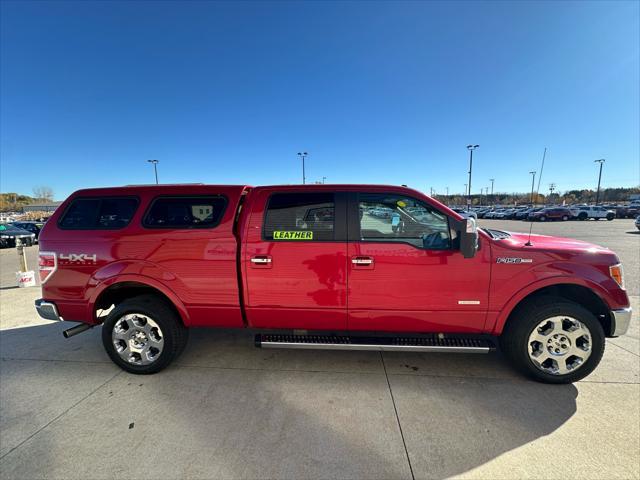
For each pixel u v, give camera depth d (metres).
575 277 2.88
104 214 3.32
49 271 3.35
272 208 3.10
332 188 3.10
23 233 17.11
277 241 3.05
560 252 2.92
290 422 2.52
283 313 3.14
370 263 2.96
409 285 2.97
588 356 2.89
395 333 3.31
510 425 2.47
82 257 3.28
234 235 3.09
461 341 3.07
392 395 2.86
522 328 2.94
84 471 2.09
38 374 3.28
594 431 2.40
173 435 2.39
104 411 2.67
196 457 2.19
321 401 2.78
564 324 2.92
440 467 2.10
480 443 2.30
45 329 4.52
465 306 2.97
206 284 3.14
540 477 2.03
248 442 2.32
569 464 2.12
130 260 3.20
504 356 3.54
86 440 2.35
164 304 3.26
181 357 3.59
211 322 3.26
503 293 2.93
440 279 2.95
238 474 2.05
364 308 3.04
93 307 3.32
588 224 27.94
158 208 3.25
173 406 2.73
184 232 3.14
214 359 3.54
